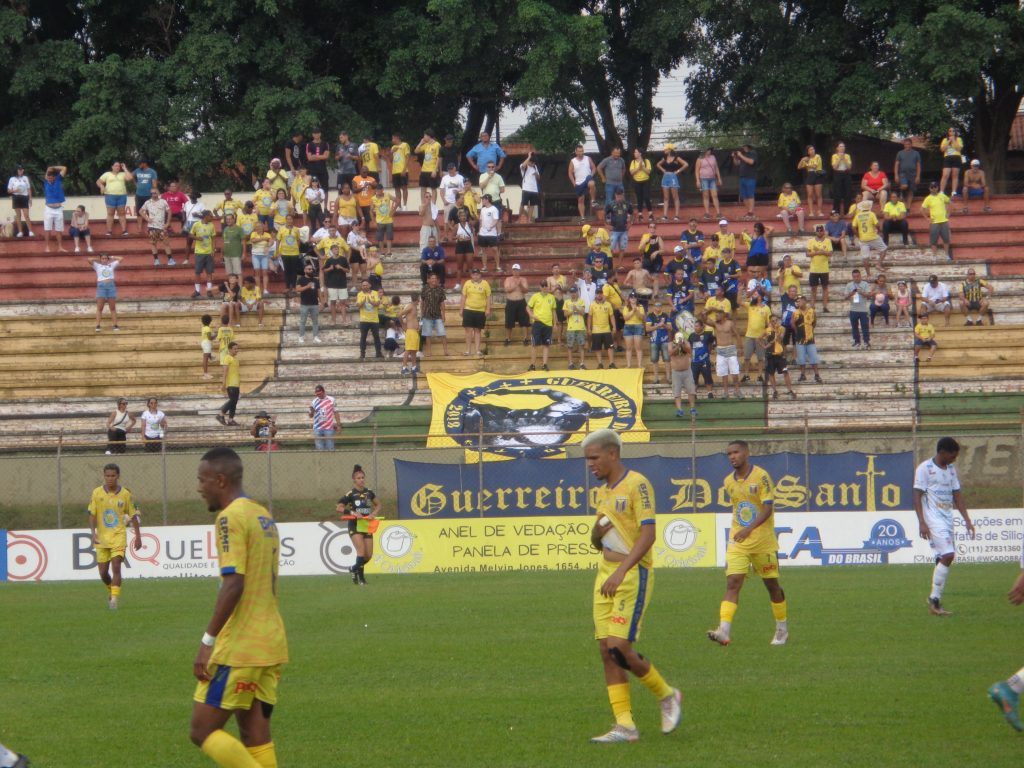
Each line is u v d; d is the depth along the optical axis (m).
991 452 46.62
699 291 60.00
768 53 78.94
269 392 58.91
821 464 42.41
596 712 17.22
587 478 42.78
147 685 20.33
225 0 77.12
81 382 60.00
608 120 86.25
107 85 76.62
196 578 42.09
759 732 15.60
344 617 28.61
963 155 84.69
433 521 42.31
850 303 58.72
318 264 64.38
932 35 71.38
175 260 70.00
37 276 68.62
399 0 81.81
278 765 14.52
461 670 20.92
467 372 58.81
